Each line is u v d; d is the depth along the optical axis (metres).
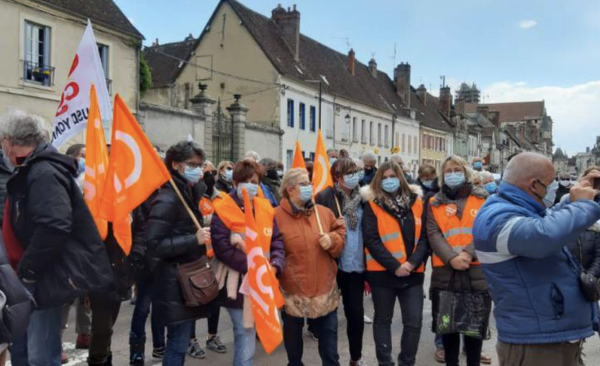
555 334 2.82
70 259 3.41
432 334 6.47
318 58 37.78
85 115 5.41
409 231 4.56
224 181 7.61
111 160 4.05
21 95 15.99
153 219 3.85
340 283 5.11
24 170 3.35
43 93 16.67
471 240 4.34
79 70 5.42
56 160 3.40
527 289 2.86
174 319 3.87
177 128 20.97
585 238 4.56
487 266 3.02
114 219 4.03
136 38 20.00
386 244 4.52
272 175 7.80
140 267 4.68
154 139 20.00
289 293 4.25
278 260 4.17
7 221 3.45
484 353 5.54
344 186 5.09
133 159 3.99
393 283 4.56
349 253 4.89
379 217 4.59
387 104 45.53
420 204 4.73
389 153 45.47
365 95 41.62
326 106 35.31
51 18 16.86
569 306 2.84
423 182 7.41
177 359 3.96
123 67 19.58
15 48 15.78
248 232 3.94
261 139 27.12
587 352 5.78
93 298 4.08
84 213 3.49
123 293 4.32
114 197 4.03
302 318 4.34
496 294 2.99
